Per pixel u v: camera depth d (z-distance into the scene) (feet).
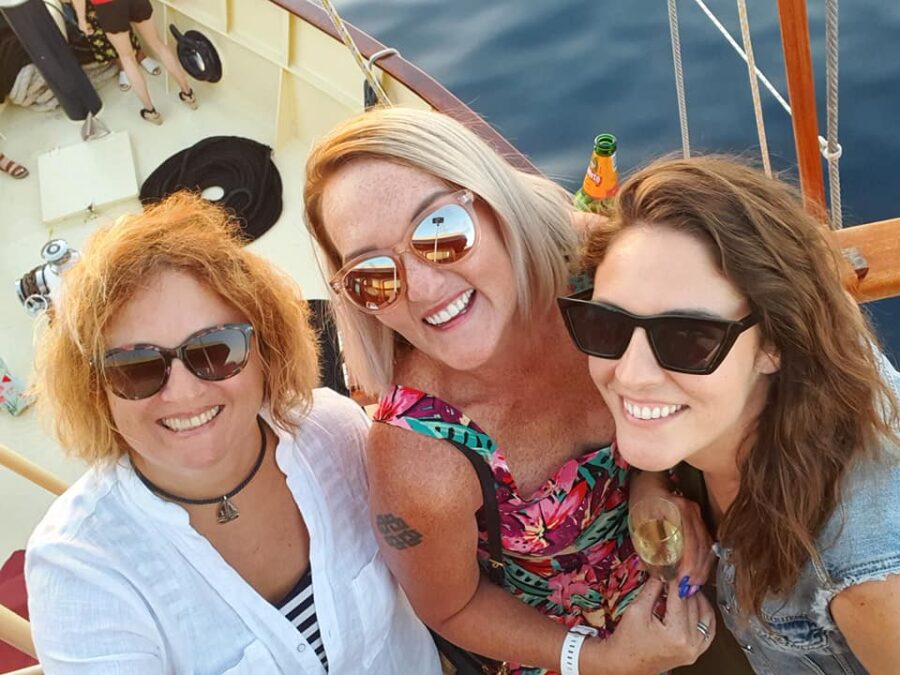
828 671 2.30
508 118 8.39
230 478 2.26
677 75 3.38
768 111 7.84
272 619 2.32
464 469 2.35
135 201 6.55
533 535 2.54
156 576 2.19
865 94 7.63
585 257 2.28
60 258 5.26
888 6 8.29
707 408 1.96
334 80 6.37
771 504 2.08
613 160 3.74
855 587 2.02
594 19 9.22
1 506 4.89
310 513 2.41
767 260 1.87
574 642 2.59
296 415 2.40
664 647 2.48
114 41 6.75
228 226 2.21
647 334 1.92
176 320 2.01
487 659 2.94
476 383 2.41
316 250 2.38
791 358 1.98
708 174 1.93
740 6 2.93
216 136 6.83
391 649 2.66
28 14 6.21
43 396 2.10
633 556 2.82
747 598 2.28
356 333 2.37
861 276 3.03
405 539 2.40
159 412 2.04
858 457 2.01
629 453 2.07
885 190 7.02
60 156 6.81
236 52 6.98
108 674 2.10
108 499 2.18
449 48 9.23
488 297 2.27
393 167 2.15
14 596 4.12
